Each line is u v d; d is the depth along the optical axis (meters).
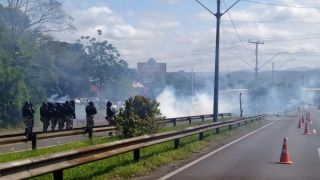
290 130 33.72
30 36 53.41
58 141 21.95
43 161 8.86
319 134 29.45
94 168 12.40
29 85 44.28
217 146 20.77
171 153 16.27
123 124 21.67
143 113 22.20
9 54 42.06
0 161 13.38
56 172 9.84
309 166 14.31
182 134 18.84
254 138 25.75
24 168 8.37
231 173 12.71
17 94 39.34
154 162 14.05
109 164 13.22
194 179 11.62
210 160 15.61
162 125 23.30
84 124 39.53
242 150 19.05
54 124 27.02
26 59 44.88
